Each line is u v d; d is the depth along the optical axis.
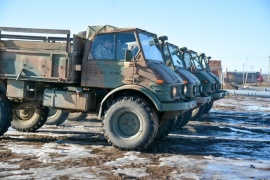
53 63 6.43
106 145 6.59
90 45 6.45
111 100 6.47
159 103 5.91
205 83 10.78
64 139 7.12
